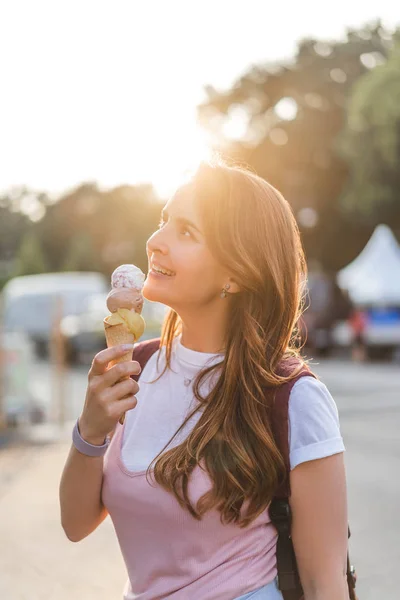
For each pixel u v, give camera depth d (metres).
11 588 4.74
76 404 13.23
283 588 1.75
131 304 1.79
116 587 4.79
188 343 1.92
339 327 23.86
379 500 6.70
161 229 1.87
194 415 1.82
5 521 6.25
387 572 5.03
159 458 1.76
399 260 22.03
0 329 11.02
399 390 14.10
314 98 34.56
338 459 1.73
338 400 12.88
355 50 34.66
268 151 34.72
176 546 1.76
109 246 72.75
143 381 1.94
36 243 67.62
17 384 11.25
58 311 11.56
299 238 1.91
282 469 1.73
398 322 21.11
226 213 1.80
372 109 26.34
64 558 5.34
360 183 27.66
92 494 1.87
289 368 1.78
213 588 1.73
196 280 1.82
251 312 1.82
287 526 1.75
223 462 1.71
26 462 8.70
